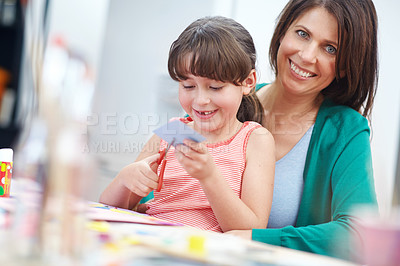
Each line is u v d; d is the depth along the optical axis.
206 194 1.13
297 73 1.35
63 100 0.46
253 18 2.24
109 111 2.41
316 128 1.40
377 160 2.09
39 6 2.72
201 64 1.21
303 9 1.32
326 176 1.33
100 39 2.66
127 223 0.74
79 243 0.46
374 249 0.49
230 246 0.60
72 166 0.47
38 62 0.50
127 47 2.58
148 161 1.29
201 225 1.21
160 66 2.36
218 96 1.25
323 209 1.33
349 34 1.29
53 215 0.46
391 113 2.10
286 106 1.47
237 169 1.27
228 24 1.34
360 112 1.47
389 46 2.10
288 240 1.07
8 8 2.74
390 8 2.12
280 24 1.38
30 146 0.49
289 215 1.39
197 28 1.30
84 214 0.48
